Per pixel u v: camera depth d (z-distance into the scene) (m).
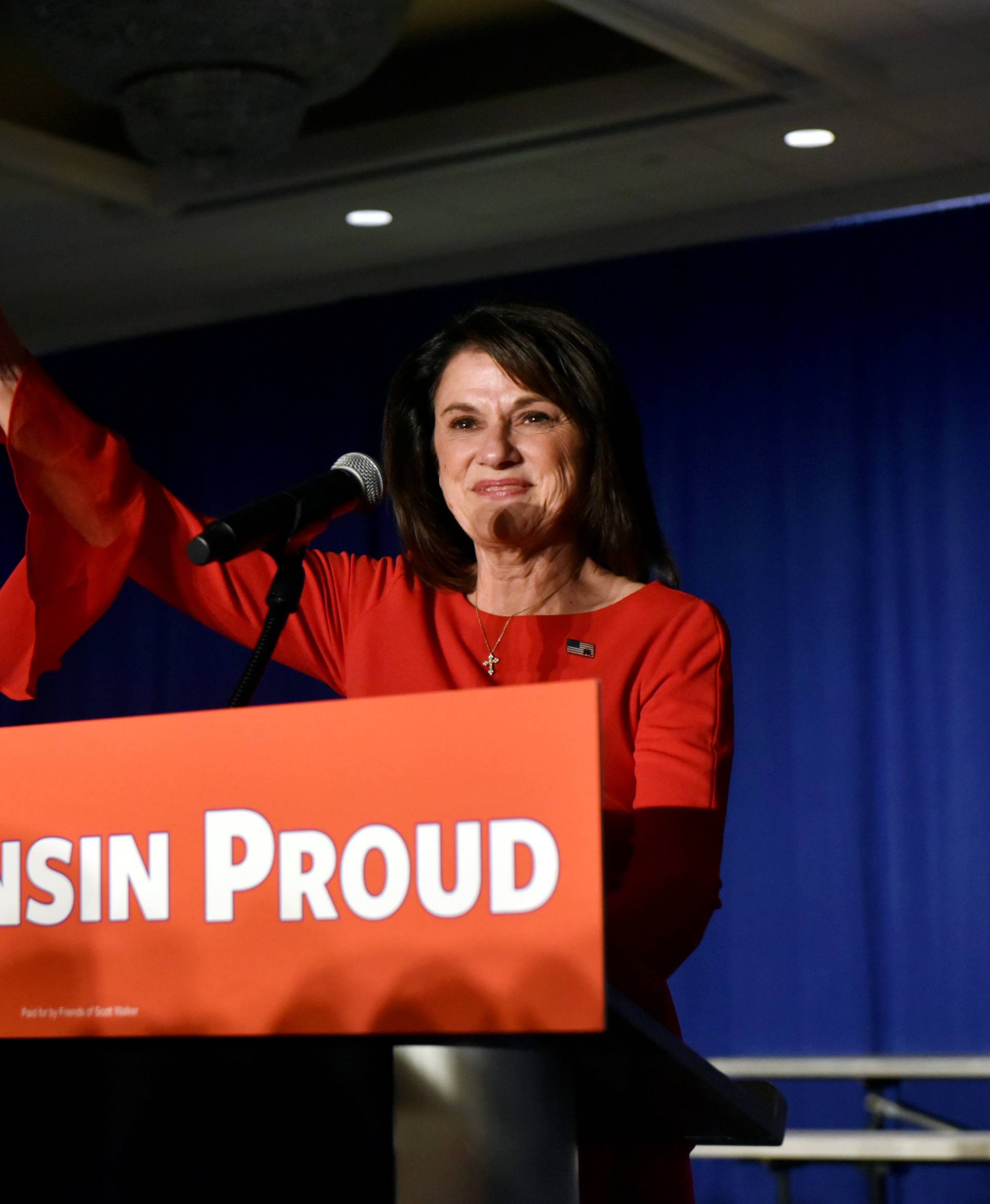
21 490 2.62
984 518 9.69
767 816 10.06
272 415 11.95
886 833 9.76
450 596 2.77
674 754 2.36
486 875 1.47
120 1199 1.69
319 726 1.54
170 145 6.95
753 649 10.20
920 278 10.02
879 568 9.94
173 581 2.88
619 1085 1.67
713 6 7.83
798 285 10.34
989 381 9.77
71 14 6.12
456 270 11.69
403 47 9.12
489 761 1.48
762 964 9.98
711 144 9.60
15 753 1.66
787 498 10.22
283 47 6.21
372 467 2.41
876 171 10.08
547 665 2.55
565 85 9.38
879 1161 6.79
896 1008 9.64
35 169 9.88
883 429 10.02
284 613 2.27
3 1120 1.76
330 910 1.51
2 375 2.66
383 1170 1.58
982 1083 9.58
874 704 9.88
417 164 9.90
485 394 2.60
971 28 8.15
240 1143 1.64
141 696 12.07
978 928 9.48
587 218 10.92
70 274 11.82
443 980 1.47
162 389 12.37
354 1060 1.60
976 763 9.56
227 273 11.87
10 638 2.67
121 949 1.59
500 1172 1.51
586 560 2.71
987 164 9.96
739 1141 1.98
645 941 2.09
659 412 10.62
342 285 12.08
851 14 8.04
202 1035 1.54
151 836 1.59
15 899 1.64
